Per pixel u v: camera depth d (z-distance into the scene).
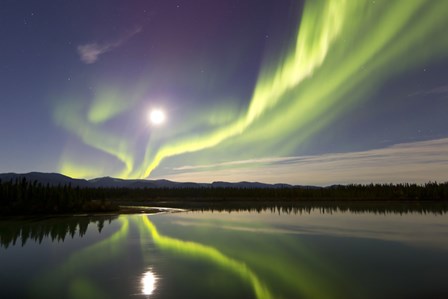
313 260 26.95
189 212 95.38
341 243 36.38
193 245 34.50
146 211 97.50
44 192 92.25
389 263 25.83
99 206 94.06
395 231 48.12
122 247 33.12
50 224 58.56
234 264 25.08
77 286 18.94
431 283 19.59
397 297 16.92
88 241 37.38
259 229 50.91
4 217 73.81
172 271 22.53
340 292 17.89
